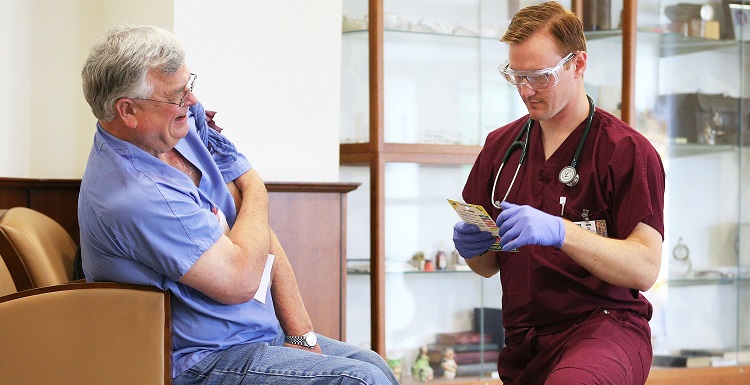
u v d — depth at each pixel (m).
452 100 4.11
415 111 4.03
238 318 2.13
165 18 3.22
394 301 4.06
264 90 3.35
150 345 1.91
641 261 2.04
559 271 2.18
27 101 3.37
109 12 3.51
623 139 2.17
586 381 1.92
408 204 4.11
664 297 4.43
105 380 1.91
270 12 3.36
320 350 2.34
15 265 2.24
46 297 1.91
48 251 2.42
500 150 2.40
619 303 2.19
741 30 4.53
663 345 4.42
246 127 3.32
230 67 3.29
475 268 2.46
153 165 2.02
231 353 2.09
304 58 3.43
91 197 2.00
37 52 3.41
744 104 4.55
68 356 1.90
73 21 3.49
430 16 4.08
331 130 3.49
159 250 1.97
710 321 4.51
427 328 4.11
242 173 2.33
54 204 3.22
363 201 4.02
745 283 4.55
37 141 3.42
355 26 3.87
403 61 4.02
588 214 2.19
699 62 4.46
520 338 2.27
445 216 4.18
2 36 3.18
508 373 2.31
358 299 4.02
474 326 4.18
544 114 2.18
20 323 1.89
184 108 2.02
